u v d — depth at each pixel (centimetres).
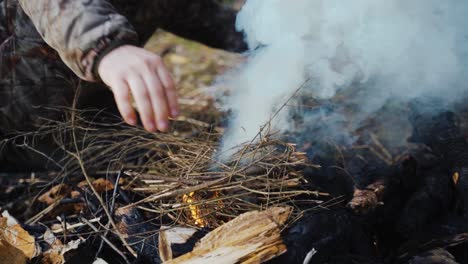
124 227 150
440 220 154
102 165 196
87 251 148
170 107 127
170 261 129
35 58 198
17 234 153
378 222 153
